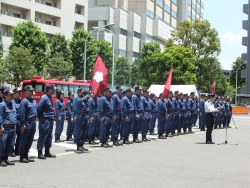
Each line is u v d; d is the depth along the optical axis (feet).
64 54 166.61
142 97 58.23
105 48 197.36
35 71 142.92
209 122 56.08
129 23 288.51
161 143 55.26
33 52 150.92
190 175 31.14
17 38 150.30
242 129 90.89
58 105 55.42
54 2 203.72
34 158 39.01
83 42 171.42
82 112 44.01
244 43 222.07
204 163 37.42
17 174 30.32
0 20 168.25
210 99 56.85
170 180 28.99
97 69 48.16
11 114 34.27
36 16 192.54
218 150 48.16
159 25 317.83
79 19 216.13
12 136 34.53
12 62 139.54
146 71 226.79
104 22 270.46
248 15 219.41
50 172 31.32
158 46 250.37
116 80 242.58
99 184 27.09
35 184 26.76
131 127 56.03
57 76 155.74
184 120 73.05
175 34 229.86
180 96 72.43
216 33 224.53
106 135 49.26
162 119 62.95
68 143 53.47
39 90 103.24
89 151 44.80
